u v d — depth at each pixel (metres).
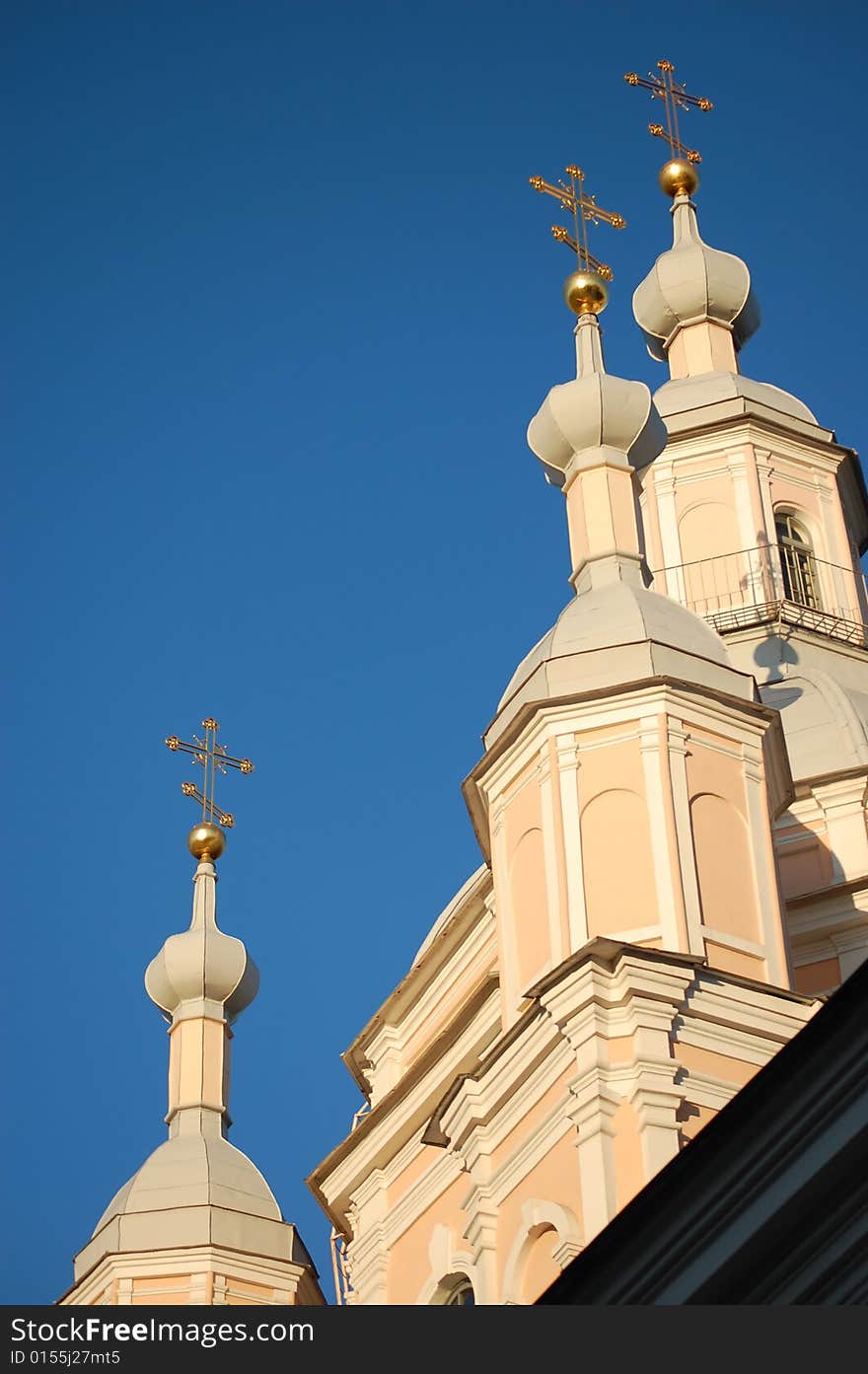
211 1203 35.94
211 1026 38.88
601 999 26.97
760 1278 15.63
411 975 35.72
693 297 45.56
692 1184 15.92
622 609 30.52
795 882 36.22
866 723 38.00
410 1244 32.06
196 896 40.25
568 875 28.64
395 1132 32.94
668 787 28.86
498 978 30.88
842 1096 15.38
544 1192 27.11
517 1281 27.14
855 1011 15.37
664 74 49.16
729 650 40.44
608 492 32.03
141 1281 35.22
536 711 29.73
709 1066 26.88
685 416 43.41
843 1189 15.37
